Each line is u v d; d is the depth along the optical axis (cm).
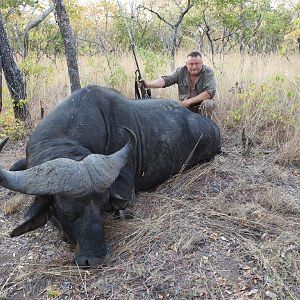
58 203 207
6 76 421
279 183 299
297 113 379
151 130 296
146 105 310
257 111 385
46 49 825
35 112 434
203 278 207
